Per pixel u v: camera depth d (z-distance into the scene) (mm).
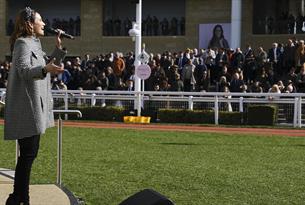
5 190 11992
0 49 61219
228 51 39375
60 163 12828
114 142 23375
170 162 17578
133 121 35656
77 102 38156
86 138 24875
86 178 14570
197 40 55750
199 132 28375
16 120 8953
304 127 32531
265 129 30969
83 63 43125
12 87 8992
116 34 58750
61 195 11484
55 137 25016
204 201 11953
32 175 14875
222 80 36188
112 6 59781
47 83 9398
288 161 18062
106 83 39750
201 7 55625
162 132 28203
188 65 38125
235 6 52031
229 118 34469
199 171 15859
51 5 62312
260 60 37781
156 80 38500
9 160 17641
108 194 12578
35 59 9008
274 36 52562
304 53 37062
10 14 62844
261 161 18000
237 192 12945
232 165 17078
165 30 56750
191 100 35562
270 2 53656
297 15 52938
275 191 13086
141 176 14945
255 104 34375
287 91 34781
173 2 58500
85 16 59625
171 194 12648
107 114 37000
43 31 9406
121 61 40031
